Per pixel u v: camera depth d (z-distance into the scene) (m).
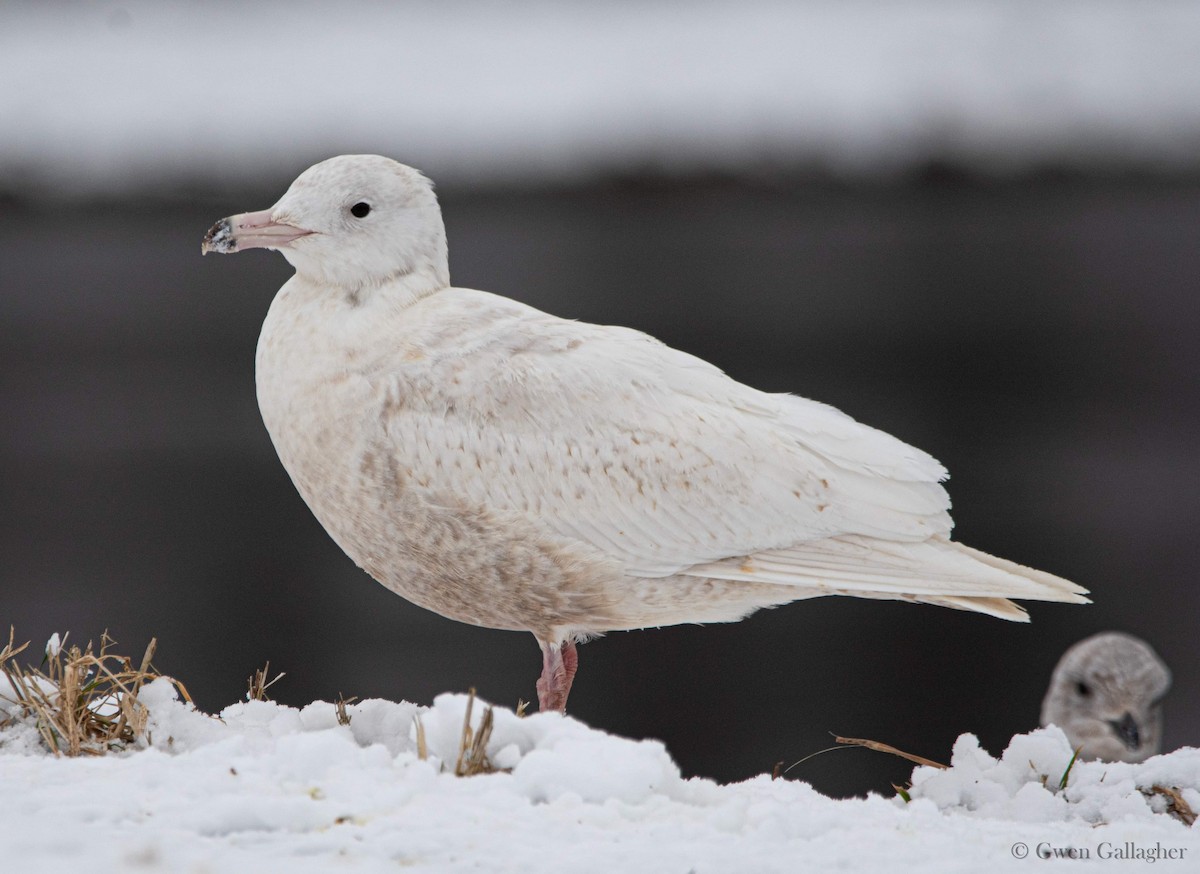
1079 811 6.47
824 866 4.42
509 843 4.38
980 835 5.18
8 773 4.89
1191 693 17.69
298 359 7.45
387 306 7.62
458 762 5.32
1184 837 5.33
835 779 14.64
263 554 23.22
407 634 19.03
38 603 20.33
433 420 7.22
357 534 7.54
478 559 7.35
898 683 17.52
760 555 7.47
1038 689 17.52
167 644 18.39
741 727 15.88
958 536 23.95
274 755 5.14
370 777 4.90
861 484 7.60
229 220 7.70
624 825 4.71
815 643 19.47
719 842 4.60
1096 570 22.03
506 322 7.58
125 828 4.28
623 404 7.40
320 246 7.61
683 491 7.34
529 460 7.23
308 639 18.72
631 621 7.70
